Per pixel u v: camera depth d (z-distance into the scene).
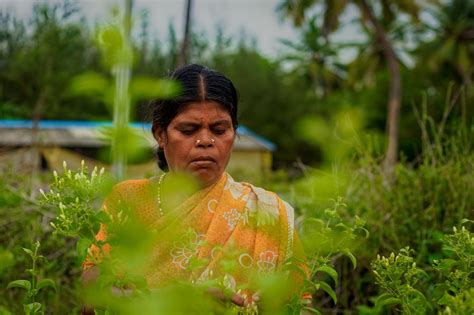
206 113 1.62
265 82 28.53
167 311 0.99
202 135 1.62
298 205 3.54
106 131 0.74
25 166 4.70
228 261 1.21
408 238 3.46
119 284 1.06
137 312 0.99
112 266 1.07
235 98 1.71
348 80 29.88
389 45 23.08
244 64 29.09
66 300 3.60
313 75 30.34
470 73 27.81
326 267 1.37
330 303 3.47
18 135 4.89
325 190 1.41
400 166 3.75
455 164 3.73
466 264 1.50
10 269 3.33
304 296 1.66
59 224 1.14
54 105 7.49
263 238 1.75
